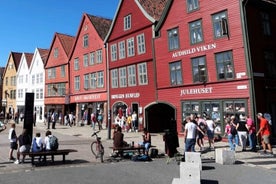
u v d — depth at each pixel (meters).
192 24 23.38
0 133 26.84
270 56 21.67
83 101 38.47
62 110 43.03
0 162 13.27
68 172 11.33
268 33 21.95
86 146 18.72
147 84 27.52
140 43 28.52
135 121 28.16
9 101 59.72
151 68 27.11
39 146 13.14
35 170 11.67
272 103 20.94
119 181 9.93
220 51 21.16
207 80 21.94
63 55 43.72
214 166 12.59
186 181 8.83
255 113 18.98
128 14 30.19
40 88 49.53
